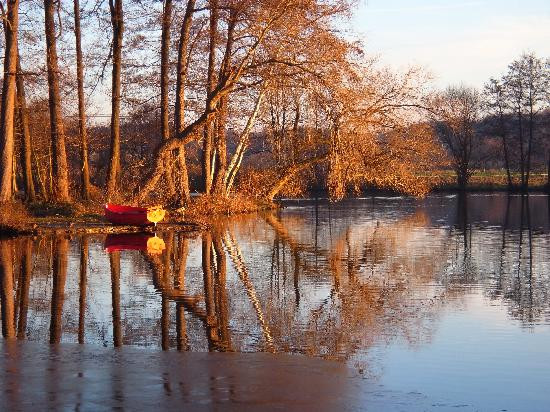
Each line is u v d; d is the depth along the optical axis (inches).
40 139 1579.7
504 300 602.5
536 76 2714.1
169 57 1443.2
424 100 1489.9
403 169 1529.3
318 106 1353.3
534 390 361.7
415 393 354.0
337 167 1403.8
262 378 371.6
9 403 330.0
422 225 1342.3
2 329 493.4
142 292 634.2
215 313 546.0
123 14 1344.7
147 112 1519.4
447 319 525.7
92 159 2052.2
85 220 1185.4
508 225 1333.7
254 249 965.2
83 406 326.3
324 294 629.0
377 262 839.1
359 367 398.3
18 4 1149.7
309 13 1289.4
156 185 1375.5
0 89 1381.6
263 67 1318.9
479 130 2797.7
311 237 1126.4
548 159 2783.0
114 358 409.4
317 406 331.6
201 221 1316.4
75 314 542.0
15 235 1055.0
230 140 1727.4
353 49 1309.1
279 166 1771.7
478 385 368.5
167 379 368.2
